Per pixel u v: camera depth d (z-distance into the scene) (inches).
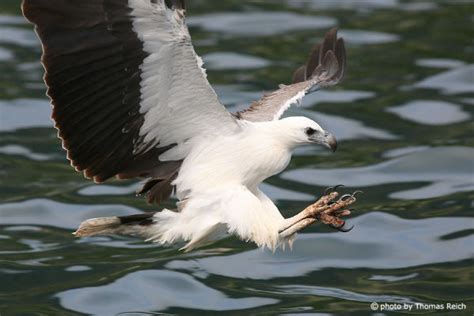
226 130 477.4
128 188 687.1
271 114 543.2
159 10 437.4
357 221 650.2
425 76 852.0
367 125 775.7
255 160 478.0
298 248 623.2
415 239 629.6
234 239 634.8
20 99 796.0
